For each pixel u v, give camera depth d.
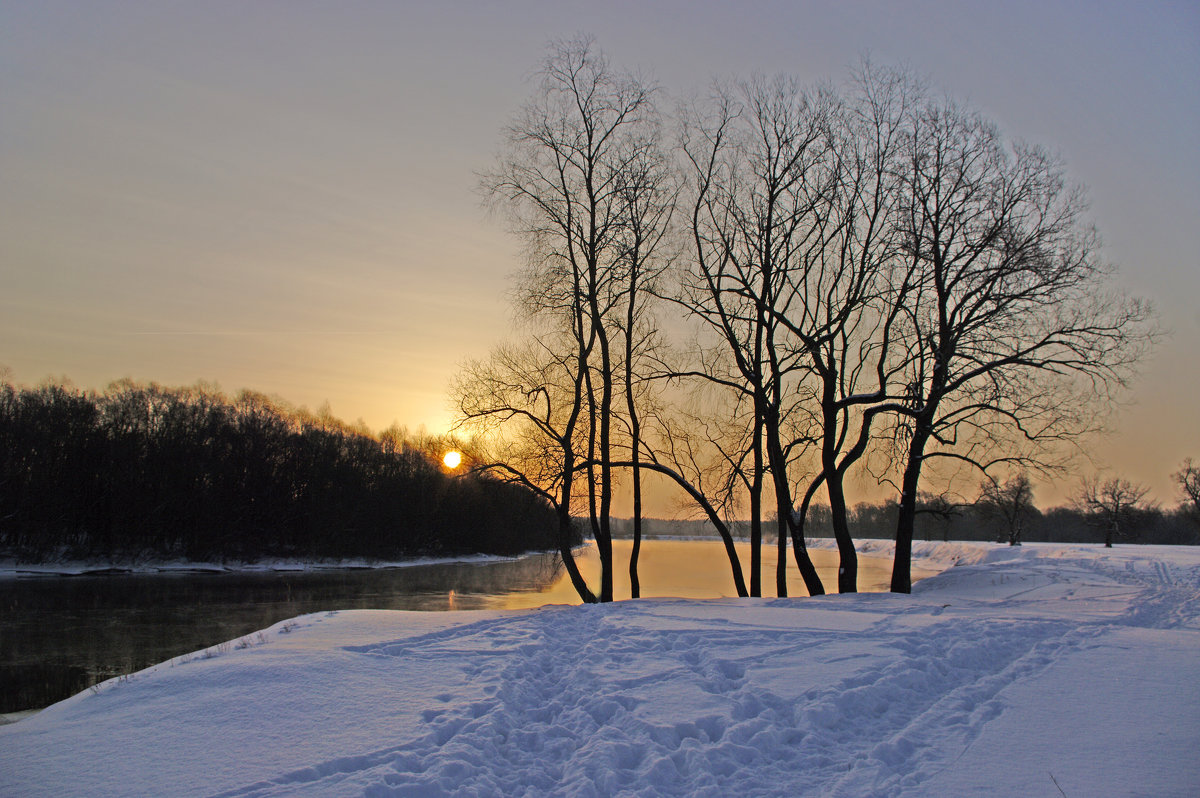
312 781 5.54
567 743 6.61
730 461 20.73
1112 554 40.28
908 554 20.62
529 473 19.52
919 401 19.12
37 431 55.06
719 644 10.21
